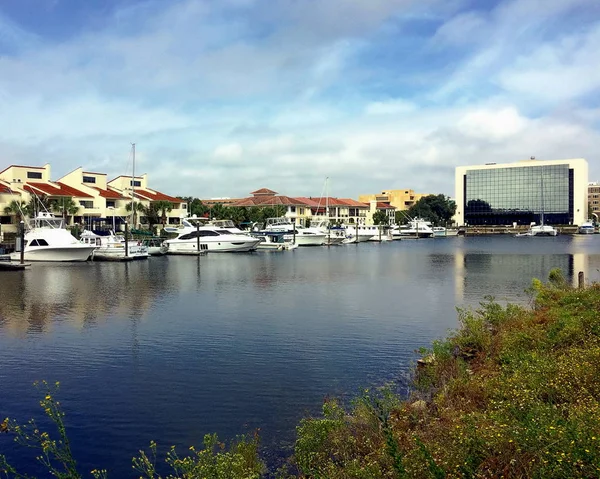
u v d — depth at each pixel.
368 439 11.45
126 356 21.78
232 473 9.87
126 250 71.62
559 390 10.98
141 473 12.24
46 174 101.81
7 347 23.28
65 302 35.88
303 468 10.84
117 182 122.00
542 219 172.50
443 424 11.09
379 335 25.16
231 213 129.62
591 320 17.89
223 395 17.11
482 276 52.00
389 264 67.12
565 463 7.13
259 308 33.09
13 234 85.56
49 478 12.10
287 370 19.69
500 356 16.41
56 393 17.44
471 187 198.12
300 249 102.50
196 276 52.81
